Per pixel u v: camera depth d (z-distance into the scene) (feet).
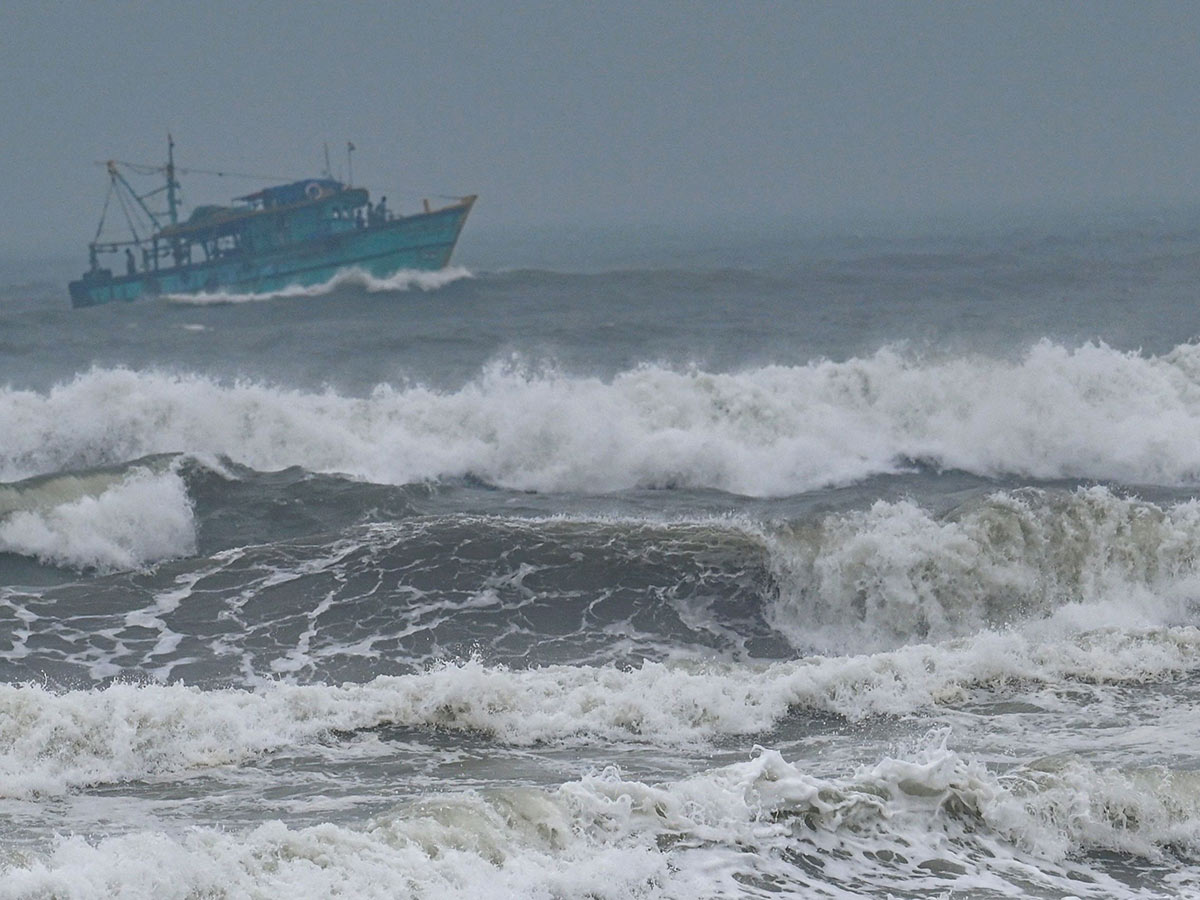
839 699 138.00
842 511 232.94
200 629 173.88
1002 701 138.62
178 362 491.31
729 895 82.94
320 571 193.16
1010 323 523.70
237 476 239.71
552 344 500.74
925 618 185.68
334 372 434.30
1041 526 193.16
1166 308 568.41
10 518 211.82
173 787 111.96
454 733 128.36
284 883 74.74
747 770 97.96
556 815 89.15
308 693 130.72
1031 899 86.33
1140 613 186.09
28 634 170.30
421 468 270.67
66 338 618.85
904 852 92.07
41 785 110.22
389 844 81.97
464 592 187.11
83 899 68.85
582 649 173.17
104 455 271.08
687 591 189.57
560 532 204.74
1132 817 98.94
